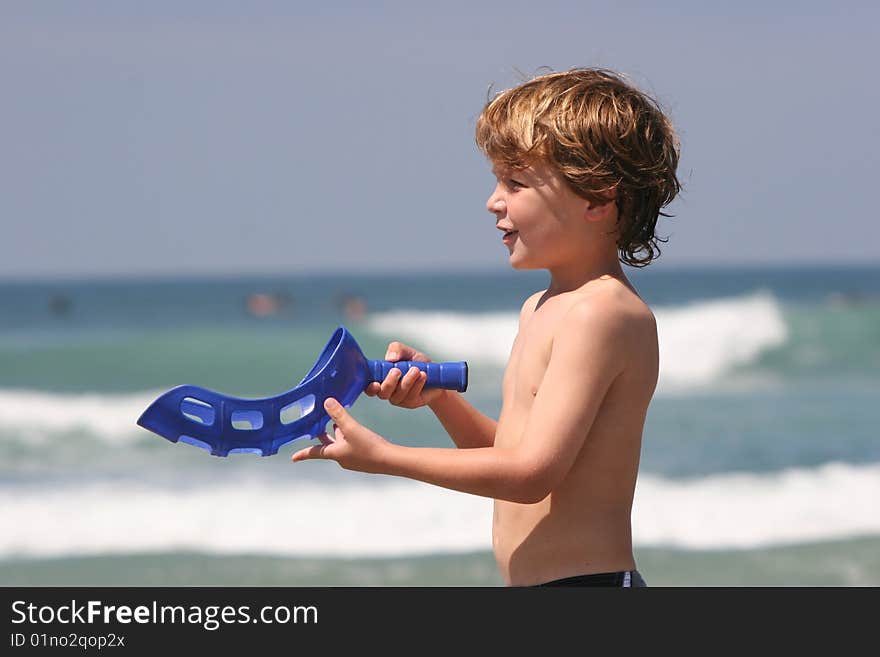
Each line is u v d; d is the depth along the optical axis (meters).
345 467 7.98
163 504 30.19
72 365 58.47
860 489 32.00
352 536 27.14
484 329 65.38
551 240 8.46
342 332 8.51
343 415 7.96
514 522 8.59
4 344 72.00
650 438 40.78
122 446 38.56
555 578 8.34
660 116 8.77
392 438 39.62
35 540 27.45
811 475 33.88
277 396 8.05
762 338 59.03
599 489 8.36
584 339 8.11
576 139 8.25
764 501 30.92
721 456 37.31
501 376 58.16
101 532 28.03
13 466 35.78
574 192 8.34
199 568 24.94
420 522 28.02
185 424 7.81
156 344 59.44
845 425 42.75
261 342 61.19
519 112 8.43
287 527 27.97
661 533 27.98
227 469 33.69
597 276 8.54
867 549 26.16
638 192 8.52
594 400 8.08
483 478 7.77
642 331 8.38
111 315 133.75
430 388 8.92
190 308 149.75
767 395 51.59
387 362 8.85
